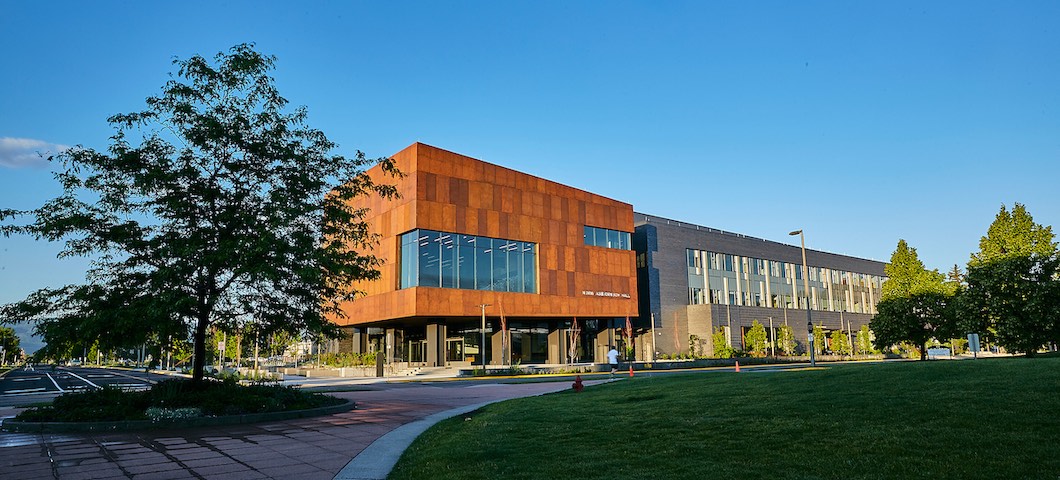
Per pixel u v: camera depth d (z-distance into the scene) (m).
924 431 8.84
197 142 17.19
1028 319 28.64
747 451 8.60
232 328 19.06
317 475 9.00
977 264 35.03
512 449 9.69
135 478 8.96
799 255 95.19
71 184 16.52
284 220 16.89
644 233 76.50
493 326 59.69
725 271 83.88
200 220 17.70
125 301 16.70
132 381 48.66
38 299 16.02
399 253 52.59
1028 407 9.58
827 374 15.45
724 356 70.88
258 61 17.41
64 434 13.48
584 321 65.00
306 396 18.52
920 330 41.00
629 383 23.00
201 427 14.58
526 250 57.69
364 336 68.31
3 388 38.72
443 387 30.83
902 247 50.47
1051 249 33.56
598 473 7.79
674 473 7.58
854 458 7.84
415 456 9.86
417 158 51.19
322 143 18.89
